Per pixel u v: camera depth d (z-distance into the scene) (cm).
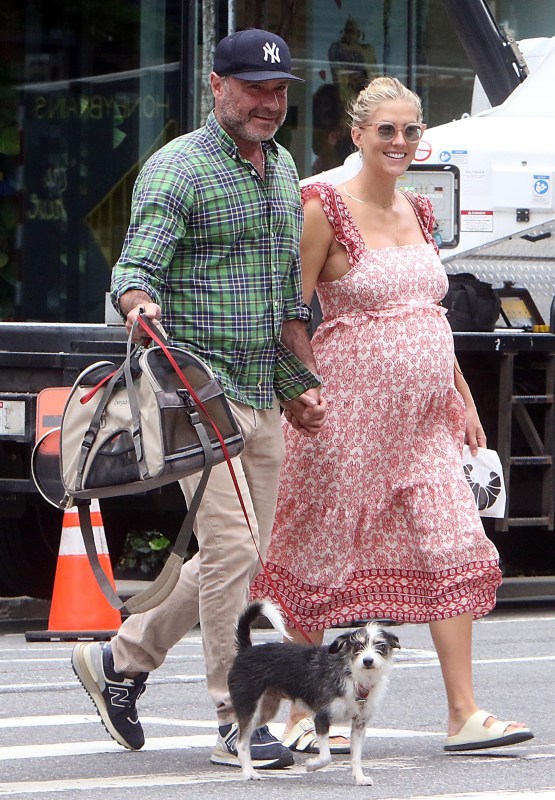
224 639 1579
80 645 1684
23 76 3262
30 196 3269
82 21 3262
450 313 2998
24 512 2975
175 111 3250
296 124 3198
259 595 1744
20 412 2722
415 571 1728
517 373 3061
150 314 1484
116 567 3381
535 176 3108
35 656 2486
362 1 3228
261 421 1620
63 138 3266
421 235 1794
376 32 3231
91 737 1795
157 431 1444
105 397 1477
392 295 1734
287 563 1747
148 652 1648
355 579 1736
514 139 3114
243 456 1630
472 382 3034
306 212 1739
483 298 3011
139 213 1554
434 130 3103
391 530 1736
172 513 3216
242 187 1583
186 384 1455
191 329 1577
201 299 1577
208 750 1703
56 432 1672
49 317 3266
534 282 3206
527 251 3195
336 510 1727
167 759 1645
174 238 1553
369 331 1733
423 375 1725
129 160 3272
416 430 1739
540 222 3119
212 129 1591
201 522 1574
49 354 2722
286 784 1494
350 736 1605
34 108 3262
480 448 1855
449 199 3088
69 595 2703
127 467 1461
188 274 1574
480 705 2034
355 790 1461
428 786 1486
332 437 1728
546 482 3030
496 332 3022
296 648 1538
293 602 1739
